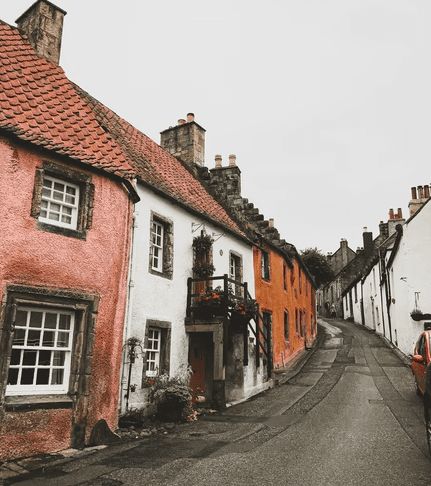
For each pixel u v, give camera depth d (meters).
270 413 11.12
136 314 10.64
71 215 8.48
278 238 23.72
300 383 16.45
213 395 12.12
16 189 7.41
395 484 5.59
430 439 6.56
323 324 43.56
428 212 20.77
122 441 8.16
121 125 15.92
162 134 20.33
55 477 6.00
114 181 9.26
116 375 8.73
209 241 13.62
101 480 5.86
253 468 6.33
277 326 21.31
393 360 20.98
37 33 11.70
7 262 7.10
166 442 8.07
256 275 19.09
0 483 5.75
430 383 6.37
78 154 8.57
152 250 11.68
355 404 11.76
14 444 6.82
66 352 7.98
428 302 19.92
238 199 19.27
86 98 14.67
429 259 20.31
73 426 7.64
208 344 13.88
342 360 21.75
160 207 12.23
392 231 35.47
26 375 7.47
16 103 8.58
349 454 7.01
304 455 6.98
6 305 7.01
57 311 7.89
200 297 13.18
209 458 6.89
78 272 8.13
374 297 35.44
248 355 15.30
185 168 19.06
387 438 8.05
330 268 51.53
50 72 10.63
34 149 7.82
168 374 11.68
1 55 9.64
